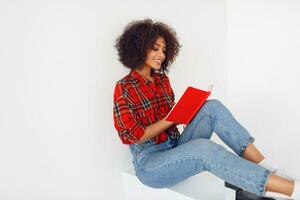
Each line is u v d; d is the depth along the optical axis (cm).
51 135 148
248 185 123
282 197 124
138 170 151
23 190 141
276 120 211
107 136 168
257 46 216
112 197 174
